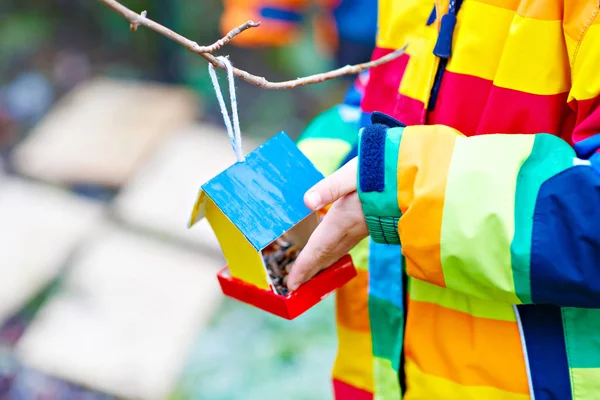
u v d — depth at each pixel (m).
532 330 0.95
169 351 2.27
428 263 0.89
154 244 2.62
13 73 3.64
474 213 0.85
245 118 3.36
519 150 0.86
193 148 3.04
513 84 0.93
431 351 1.04
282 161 0.99
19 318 2.43
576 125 0.90
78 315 2.39
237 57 3.63
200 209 1.01
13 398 2.17
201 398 2.12
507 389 0.98
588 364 0.93
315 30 2.81
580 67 0.86
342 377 1.19
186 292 2.44
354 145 1.18
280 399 2.08
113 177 2.91
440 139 0.89
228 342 2.27
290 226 0.94
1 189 2.88
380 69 1.10
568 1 0.85
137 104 3.30
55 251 2.61
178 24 3.61
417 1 1.03
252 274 1.03
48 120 3.28
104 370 2.21
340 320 1.17
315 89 3.42
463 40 0.96
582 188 0.82
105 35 3.85
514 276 0.85
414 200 0.87
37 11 4.01
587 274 0.82
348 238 0.96
